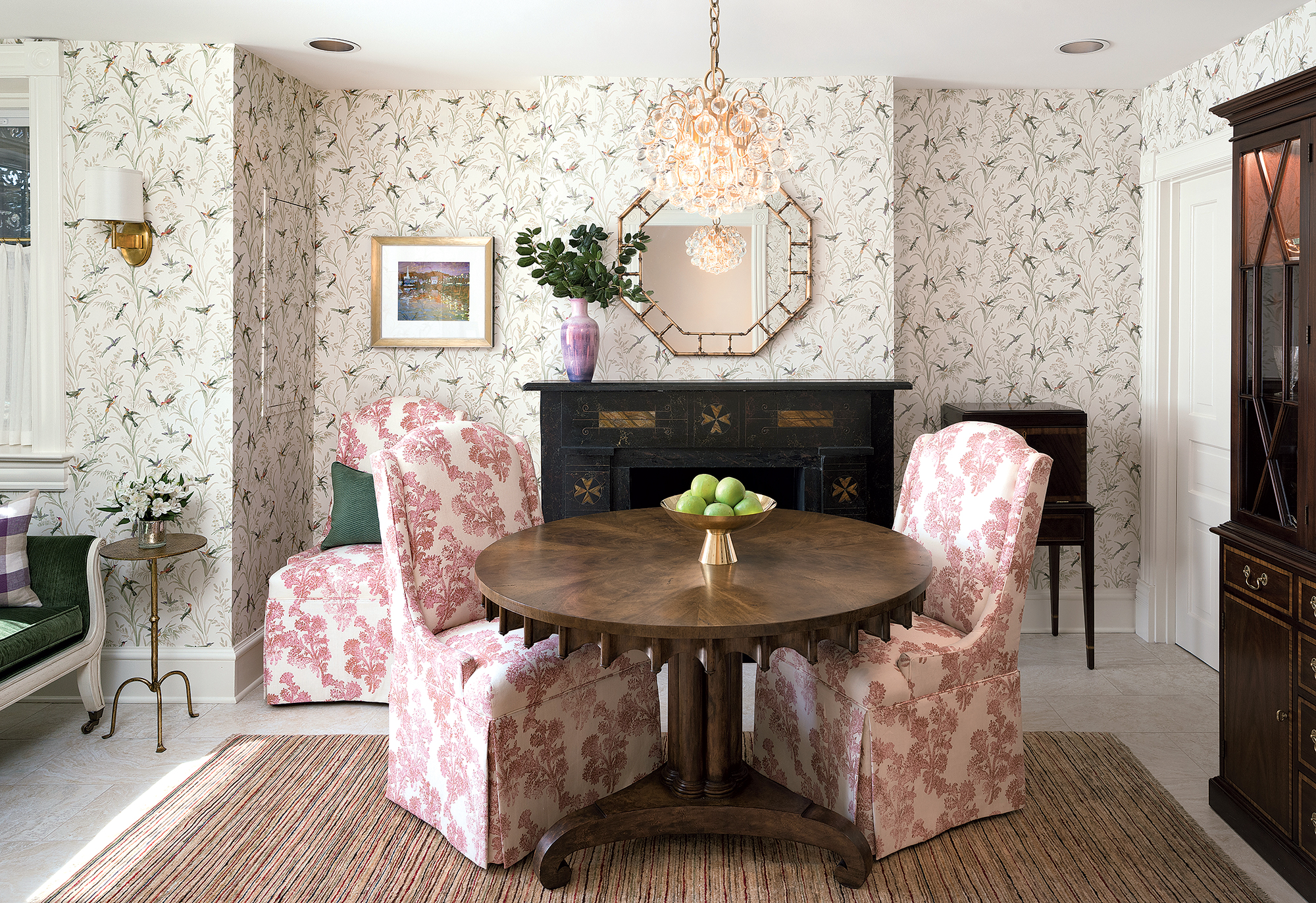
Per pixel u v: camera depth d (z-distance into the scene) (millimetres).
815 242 4016
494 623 2646
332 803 2729
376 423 4070
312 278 4281
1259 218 2471
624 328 4051
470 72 3932
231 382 3578
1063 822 2600
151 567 3195
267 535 3920
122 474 3623
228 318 3566
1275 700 2377
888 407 3869
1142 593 4309
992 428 2715
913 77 3992
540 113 3979
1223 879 2322
